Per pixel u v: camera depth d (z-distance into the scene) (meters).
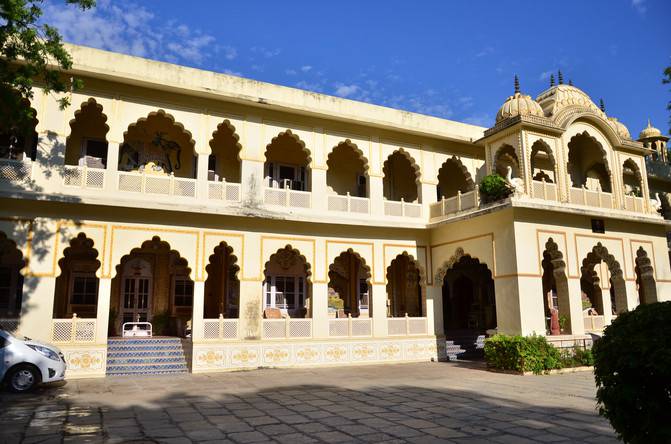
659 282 15.18
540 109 13.86
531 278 12.31
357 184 16.06
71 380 10.37
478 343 15.83
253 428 6.08
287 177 15.05
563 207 12.96
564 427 6.13
